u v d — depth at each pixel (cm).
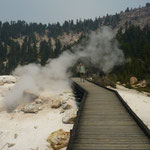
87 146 564
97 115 859
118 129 692
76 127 678
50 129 1237
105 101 1140
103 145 569
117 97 1265
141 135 639
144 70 4062
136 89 2764
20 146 1056
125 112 902
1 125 1373
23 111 1659
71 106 1653
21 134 1206
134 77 3666
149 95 2280
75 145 572
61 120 1374
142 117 1303
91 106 1021
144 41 6462
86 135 642
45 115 1518
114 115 858
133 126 722
